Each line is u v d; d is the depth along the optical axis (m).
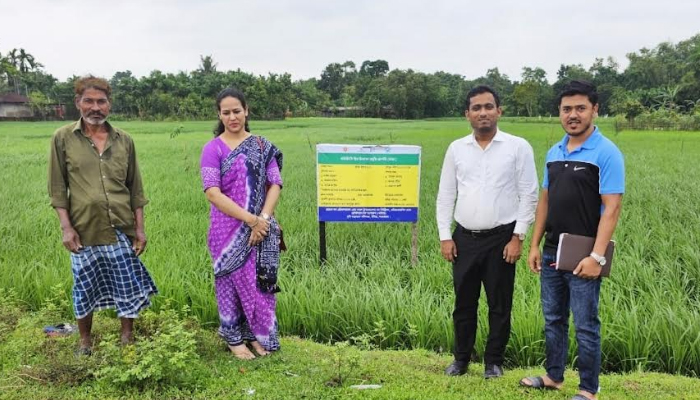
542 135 27.94
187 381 3.51
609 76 82.12
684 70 72.12
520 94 72.56
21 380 3.53
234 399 3.34
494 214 3.64
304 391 3.43
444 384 3.61
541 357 4.30
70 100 64.88
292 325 4.86
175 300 5.03
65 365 3.65
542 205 3.58
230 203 3.88
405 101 84.94
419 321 4.60
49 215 8.07
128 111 64.88
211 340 4.34
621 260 5.87
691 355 4.08
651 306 4.63
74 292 3.94
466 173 3.71
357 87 99.62
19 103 63.03
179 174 13.06
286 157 17.34
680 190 9.81
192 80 71.38
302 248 6.73
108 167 3.93
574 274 3.23
